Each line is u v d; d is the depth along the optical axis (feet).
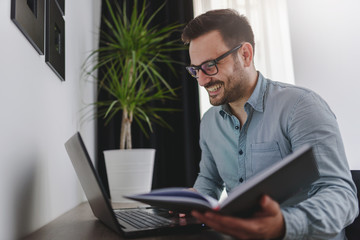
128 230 2.59
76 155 2.96
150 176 6.49
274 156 3.94
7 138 2.62
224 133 4.55
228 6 9.61
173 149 8.74
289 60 9.62
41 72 3.69
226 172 4.54
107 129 8.29
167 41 8.97
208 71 3.90
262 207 1.96
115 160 6.31
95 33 8.48
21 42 3.01
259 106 4.06
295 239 2.18
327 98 8.63
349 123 8.29
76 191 5.46
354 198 2.78
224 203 1.94
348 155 8.06
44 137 3.77
